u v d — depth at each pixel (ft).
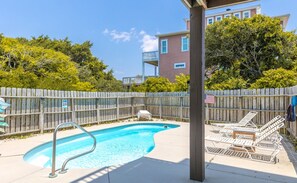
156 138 23.97
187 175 12.50
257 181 11.60
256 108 29.99
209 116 35.14
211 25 48.75
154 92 44.80
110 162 19.21
